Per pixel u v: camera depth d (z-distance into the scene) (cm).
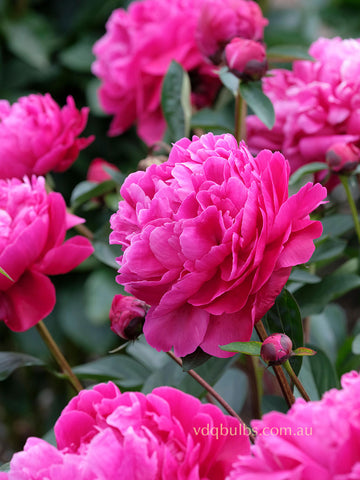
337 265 197
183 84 113
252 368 110
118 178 114
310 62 113
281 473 74
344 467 74
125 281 87
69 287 198
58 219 99
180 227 84
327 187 114
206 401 111
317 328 132
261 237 83
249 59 103
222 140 87
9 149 110
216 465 83
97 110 196
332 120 109
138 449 80
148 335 87
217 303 86
